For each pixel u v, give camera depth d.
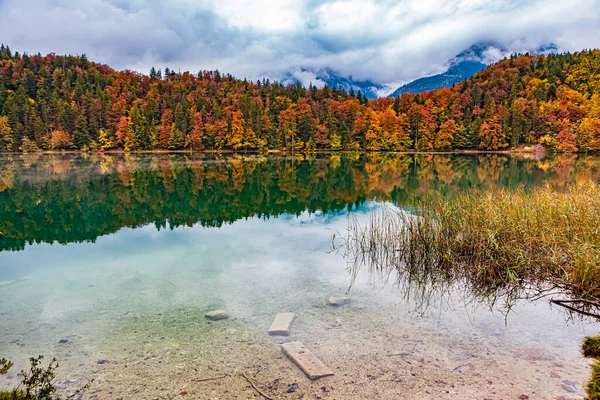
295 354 3.53
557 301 4.84
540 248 5.76
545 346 3.71
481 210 7.36
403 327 4.20
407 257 6.83
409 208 12.17
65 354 3.67
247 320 4.42
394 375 3.26
